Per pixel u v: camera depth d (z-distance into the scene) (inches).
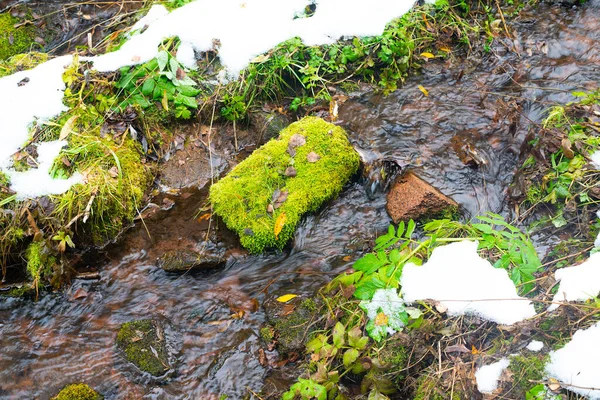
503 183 146.6
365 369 132.0
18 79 151.7
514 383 128.4
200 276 143.4
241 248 145.1
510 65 158.6
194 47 156.9
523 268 134.6
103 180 145.1
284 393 131.4
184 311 140.6
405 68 158.2
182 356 137.3
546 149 144.8
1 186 143.2
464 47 161.2
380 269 135.6
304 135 148.5
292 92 157.4
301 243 145.1
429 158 149.1
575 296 131.6
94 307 141.2
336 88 156.9
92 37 166.6
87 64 153.6
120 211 145.9
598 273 132.1
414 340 132.4
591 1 164.4
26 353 137.7
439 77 158.6
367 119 153.9
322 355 132.7
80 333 139.2
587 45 159.5
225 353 137.1
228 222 145.4
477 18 164.1
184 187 150.4
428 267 135.0
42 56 159.0
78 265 144.0
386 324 132.9
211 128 153.9
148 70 153.3
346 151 147.7
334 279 138.3
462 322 132.9
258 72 155.5
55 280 141.6
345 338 133.7
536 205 142.9
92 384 135.4
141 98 152.1
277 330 137.3
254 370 135.6
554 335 130.2
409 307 133.5
